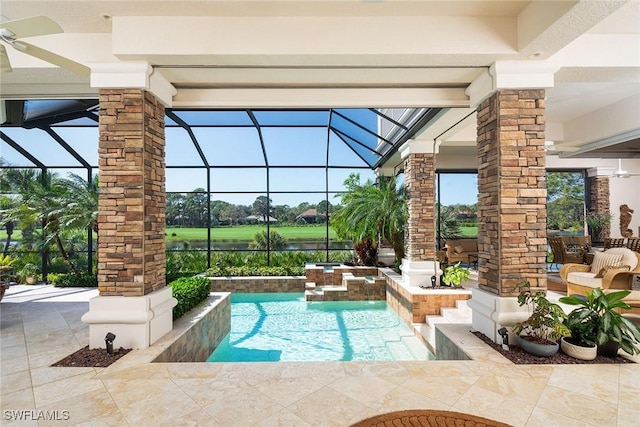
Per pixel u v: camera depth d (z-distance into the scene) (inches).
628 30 137.4
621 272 191.5
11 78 154.6
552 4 112.9
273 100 171.5
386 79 159.9
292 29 132.5
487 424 86.9
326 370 119.3
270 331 234.1
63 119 280.1
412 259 253.6
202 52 132.0
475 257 376.5
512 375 113.8
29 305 221.3
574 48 140.3
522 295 132.4
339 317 265.6
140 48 131.3
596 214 398.3
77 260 335.0
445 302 222.8
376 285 308.7
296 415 91.9
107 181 138.7
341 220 352.2
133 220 138.3
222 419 90.2
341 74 153.3
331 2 123.3
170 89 160.7
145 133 141.8
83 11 126.3
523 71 139.2
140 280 137.9
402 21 132.8
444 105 171.3
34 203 305.6
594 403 96.4
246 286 339.9
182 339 150.8
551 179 427.5
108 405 96.7
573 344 127.8
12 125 268.5
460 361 124.8
